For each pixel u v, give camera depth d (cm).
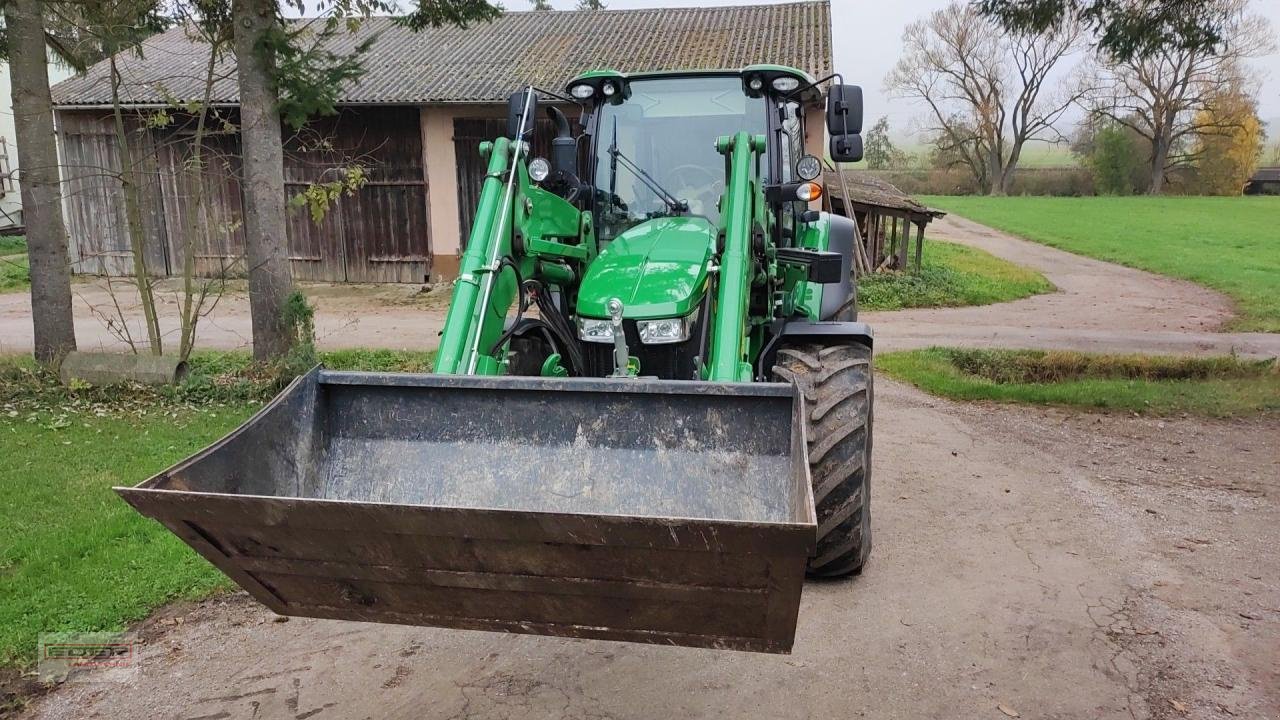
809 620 403
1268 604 416
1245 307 1667
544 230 433
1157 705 336
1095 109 5972
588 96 498
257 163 791
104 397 789
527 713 334
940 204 4994
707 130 486
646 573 232
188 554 466
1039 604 417
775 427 298
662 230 440
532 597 252
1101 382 934
